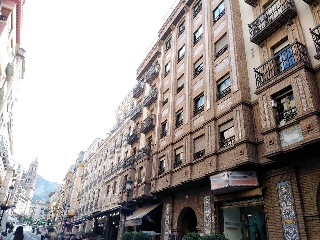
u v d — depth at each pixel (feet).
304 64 32.55
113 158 111.24
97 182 123.85
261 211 39.86
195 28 66.03
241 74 44.14
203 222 44.60
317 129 28.86
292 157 32.73
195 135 51.31
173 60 72.69
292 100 34.24
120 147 105.29
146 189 63.77
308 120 30.12
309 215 29.78
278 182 34.58
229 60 47.78
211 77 51.55
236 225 43.29
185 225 52.34
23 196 433.89
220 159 42.27
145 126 75.77
